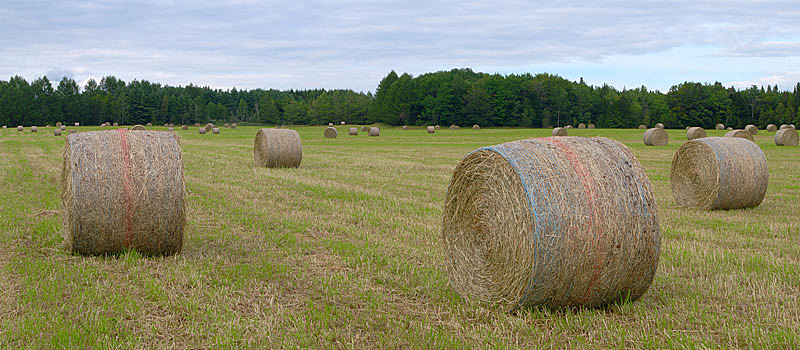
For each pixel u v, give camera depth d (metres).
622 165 6.25
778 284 7.07
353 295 6.82
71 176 8.06
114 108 149.12
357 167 23.22
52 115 137.50
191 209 12.52
